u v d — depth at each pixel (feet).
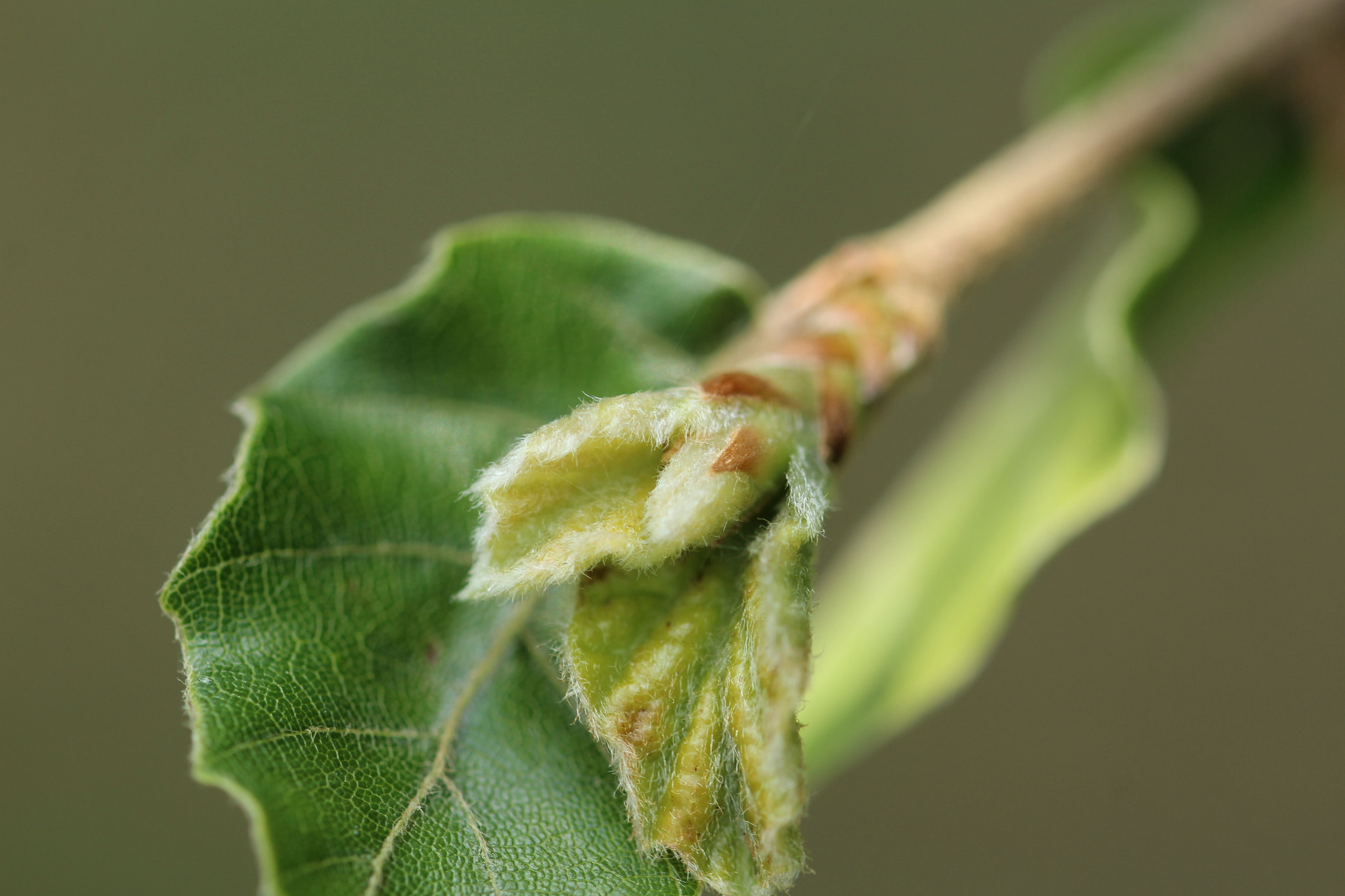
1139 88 0.55
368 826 0.44
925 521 0.56
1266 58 0.56
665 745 0.44
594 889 0.44
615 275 0.51
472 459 0.49
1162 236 0.53
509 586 0.44
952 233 0.51
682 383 0.48
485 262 0.50
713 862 0.44
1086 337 0.57
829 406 0.46
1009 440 0.56
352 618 0.46
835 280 0.49
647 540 0.44
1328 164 0.58
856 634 0.55
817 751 0.54
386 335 0.49
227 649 0.45
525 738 0.46
